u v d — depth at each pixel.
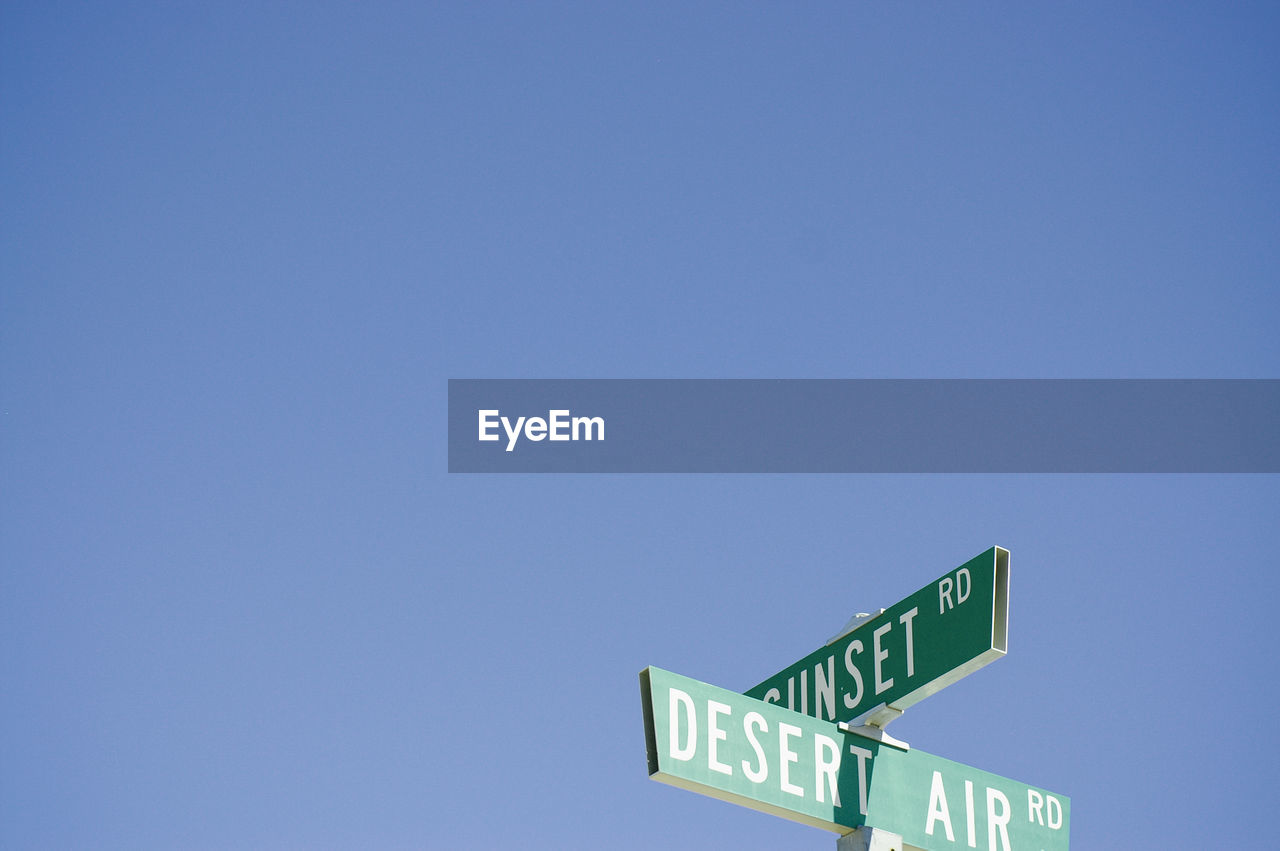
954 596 9.30
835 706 9.88
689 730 8.65
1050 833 10.18
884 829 9.22
